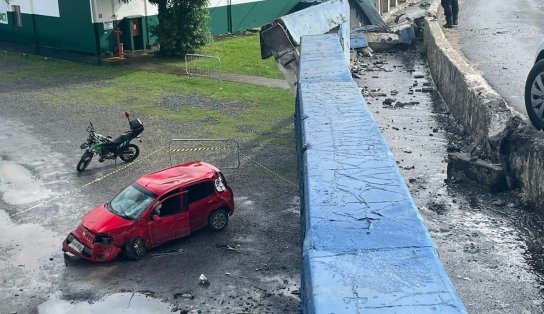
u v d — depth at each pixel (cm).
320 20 1998
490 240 1171
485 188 1377
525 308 958
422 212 1298
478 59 2272
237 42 3466
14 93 2533
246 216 1363
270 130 1950
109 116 2173
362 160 671
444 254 1127
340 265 450
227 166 1650
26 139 1956
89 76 2806
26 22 3494
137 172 1652
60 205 1457
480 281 1036
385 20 3541
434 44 2477
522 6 3609
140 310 1025
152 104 2308
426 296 407
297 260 1170
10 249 1252
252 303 1034
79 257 1200
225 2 3703
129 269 1162
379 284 423
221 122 2050
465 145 1670
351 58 2756
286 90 2448
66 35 3269
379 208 543
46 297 1077
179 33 3108
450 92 2020
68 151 1834
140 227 1195
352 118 852
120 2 3188
